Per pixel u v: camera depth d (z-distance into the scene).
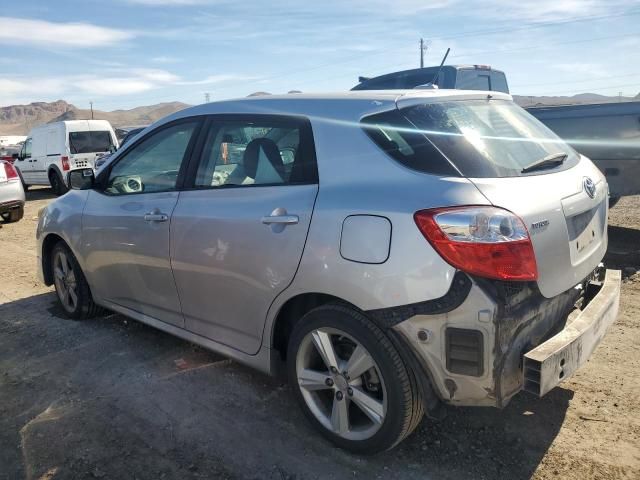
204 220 3.29
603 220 3.21
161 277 3.69
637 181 6.61
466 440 2.94
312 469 2.76
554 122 7.10
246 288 3.11
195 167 3.52
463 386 2.42
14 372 3.96
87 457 2.92
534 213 2.46
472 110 3.06
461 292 2.33
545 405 3.25
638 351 3.88
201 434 3.09
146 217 3.68
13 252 8.09
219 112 3.50
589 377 3.55
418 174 2.56
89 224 4.30
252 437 3.04
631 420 3.06
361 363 2.67
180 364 3.95
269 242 2.93
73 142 15.75
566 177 2.86
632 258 6.20
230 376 3.74
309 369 2.98
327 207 2.72
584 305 2.99
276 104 3.23
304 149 2.96
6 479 2.77
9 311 5.29
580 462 2.73
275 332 3.10
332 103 3.01
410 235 2.43
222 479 2.71
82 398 3.54
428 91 3.09
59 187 15.90
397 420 2.60
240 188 3.19
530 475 2.66
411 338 2.47
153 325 3.95
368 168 2.70
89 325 4.77
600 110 6.72
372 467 2.75
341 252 2.62
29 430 3.20
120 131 22.34
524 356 2.37
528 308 2.42
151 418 3.27
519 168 2.72
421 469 2.73
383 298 2.49
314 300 2.99
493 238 2.31
